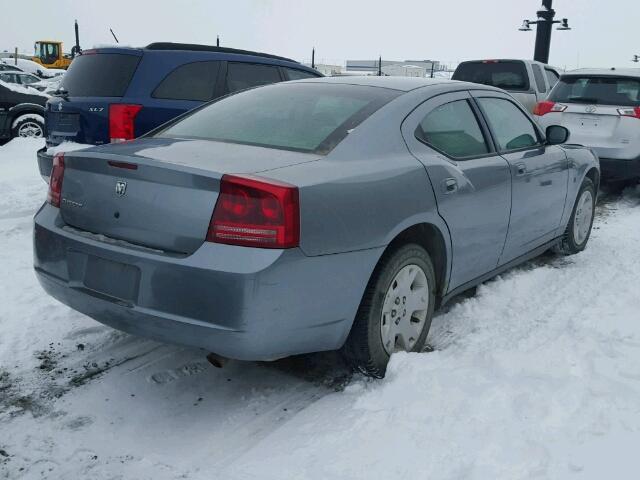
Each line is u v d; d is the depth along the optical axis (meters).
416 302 3.47
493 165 4.01
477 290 4.55
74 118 6.22
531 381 3.09
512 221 4.28
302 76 7.64
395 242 3.32
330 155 3.09
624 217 7.33
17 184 8.15
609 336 3.66
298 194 2.69
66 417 2.98
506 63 11.70
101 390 3.22
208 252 2.63
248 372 3.44
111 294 2.86
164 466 2.61
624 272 5.04
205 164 2.79
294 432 2.84
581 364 3.29
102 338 3.80
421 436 2.71
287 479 2.51
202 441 2.82
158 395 3.19
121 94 6.22
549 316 4.10
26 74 25.50
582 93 8.29
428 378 3.11
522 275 4.85
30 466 2.61
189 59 6.58
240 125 3.50
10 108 11.87
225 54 6.86
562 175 4.98
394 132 3.41
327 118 3.40
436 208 3.45
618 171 8.03
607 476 2.43
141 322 2.78
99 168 2.97
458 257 3.75
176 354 3.62
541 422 2.78
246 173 2.71
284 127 3.38
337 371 3.46
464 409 2.88
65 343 3.72
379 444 2.69
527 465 2.49
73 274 3.01
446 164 3.59
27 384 3.26
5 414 2.99
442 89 3.91
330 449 2.68
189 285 2.64
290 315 2.74
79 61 6.52
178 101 6.43
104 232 2.94
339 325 3.00
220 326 2.62
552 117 8.42
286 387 3.29
